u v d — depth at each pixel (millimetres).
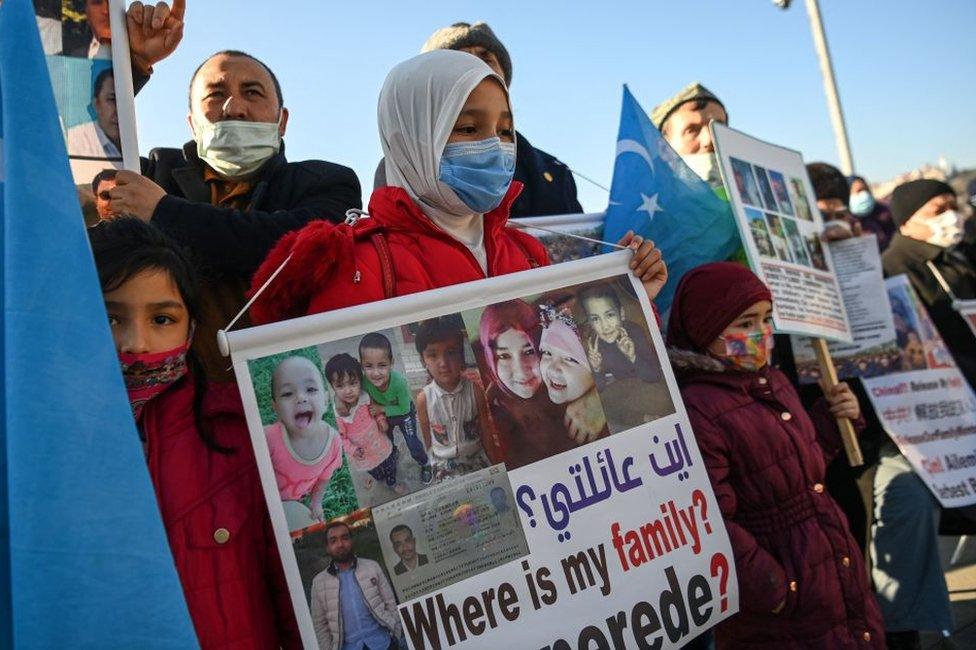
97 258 1759
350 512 1685
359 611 1641
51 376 1278
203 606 1667
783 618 2539
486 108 2191
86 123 2369
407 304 1843
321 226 1979
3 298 1363
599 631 1844
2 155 1395
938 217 4629
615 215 3105
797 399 2852
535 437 1905
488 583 1761
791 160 3582
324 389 1724
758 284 2723
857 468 3740
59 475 1250
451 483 1786
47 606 1212
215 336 2422
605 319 2094
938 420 3742
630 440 2016
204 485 1737
